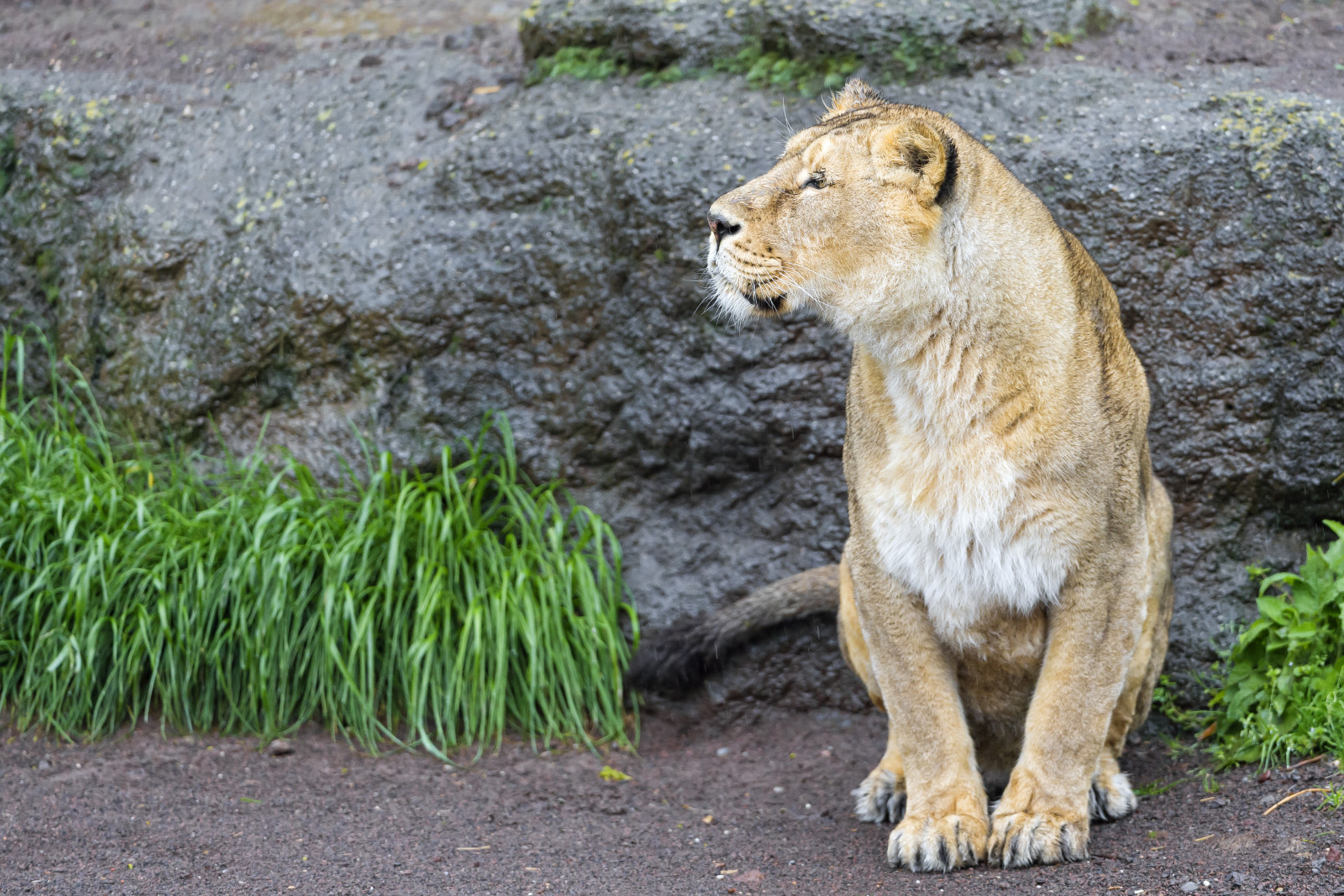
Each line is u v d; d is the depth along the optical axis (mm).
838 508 8562
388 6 12031
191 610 8062
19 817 6785
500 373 8992
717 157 8586
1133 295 8062
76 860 6238
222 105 10328
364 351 8977
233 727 8023
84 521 8367
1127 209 8023
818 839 6496
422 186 9289
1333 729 6258
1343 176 7844
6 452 8820
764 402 8531
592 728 8352
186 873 6055
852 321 5891
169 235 9516
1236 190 7949
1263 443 7945
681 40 9445
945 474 5766
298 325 9039
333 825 6738
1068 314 5789
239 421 9234
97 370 9719
